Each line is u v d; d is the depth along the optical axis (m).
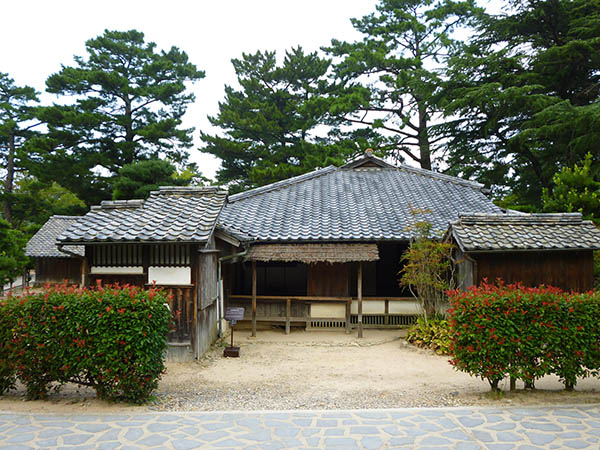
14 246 17.30
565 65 21.75
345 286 12.98
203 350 9.95
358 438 5.14
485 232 10.82
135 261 9.58
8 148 39.66
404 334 12.59
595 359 6.51
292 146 29.19
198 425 5.53
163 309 6.44
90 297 6.29
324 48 30.02
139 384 6.21
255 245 13.02
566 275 10.65
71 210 30.52
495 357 6.50
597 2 21.20
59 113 28.67
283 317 13.02
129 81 31.23
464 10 27.22
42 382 6.41
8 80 38.12
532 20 22.72
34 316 6.27
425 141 28.31
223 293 12.81
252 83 29.66
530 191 25.86
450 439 5.10
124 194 24.77
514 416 5.81
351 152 25.62
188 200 10.95
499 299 6.56
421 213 12.82
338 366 9.21
